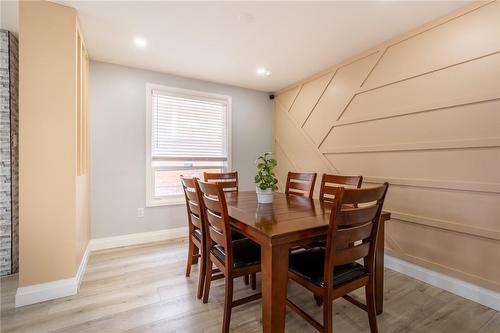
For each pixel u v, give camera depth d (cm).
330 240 119
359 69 270
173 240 322
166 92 328
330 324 122
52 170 181
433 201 208
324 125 319
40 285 178
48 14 180
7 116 219
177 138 337
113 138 293
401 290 200
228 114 375
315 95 332
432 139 208
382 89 247
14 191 223
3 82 217
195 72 324
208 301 180
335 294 125
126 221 301
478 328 154
